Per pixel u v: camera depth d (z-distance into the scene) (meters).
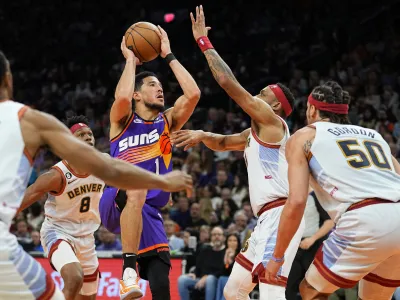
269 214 5.21
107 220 5.38
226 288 5.51
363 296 4.56
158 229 5.31
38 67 20.34
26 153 3.29
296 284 7.84
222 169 12.91
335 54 18.00
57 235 5.81
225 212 11.48
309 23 19.12
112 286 8.47
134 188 3.38
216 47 19.73
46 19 21.41
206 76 18.00
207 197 11.98
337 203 4.26
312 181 4.42
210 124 15.57
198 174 13.10
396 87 16.30
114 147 5.36
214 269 8.80
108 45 20.56
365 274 4.26
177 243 10.05
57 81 19.52
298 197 4.14
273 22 19.83
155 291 5.16
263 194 5.25
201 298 8.81
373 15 18.73
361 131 4.46
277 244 4.25
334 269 4.23
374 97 15.20
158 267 5.23
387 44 17.72
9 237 3.22
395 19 18.52
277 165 5.23
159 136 5.37
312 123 4.49
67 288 5.44
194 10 21.02
